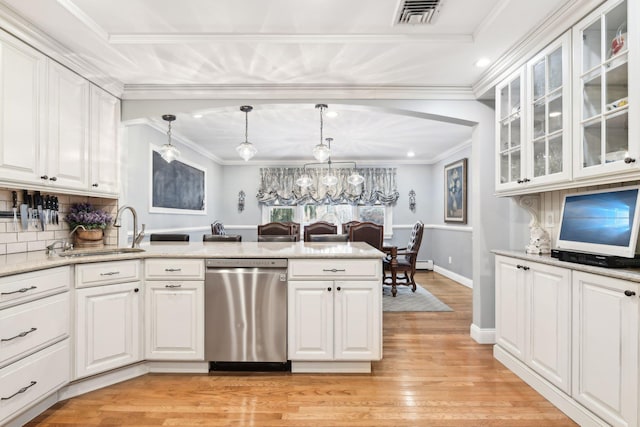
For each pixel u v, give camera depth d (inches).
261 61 99.9
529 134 89.7
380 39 88.8
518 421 72.3
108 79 109.4
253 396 82.8
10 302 65.5
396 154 255.4
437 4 76.0
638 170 58.8
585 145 71.6
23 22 77.7
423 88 117.3
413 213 280.8
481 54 95.7
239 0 74.7
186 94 118.1
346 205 284.8
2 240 87.4
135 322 92.0
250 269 93.4
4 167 75.7
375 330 93.7
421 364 101.0
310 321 93.5
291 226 195.8
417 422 72.2
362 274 93.7
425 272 270.5
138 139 149.3
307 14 80.0
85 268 82.8
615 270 62.3
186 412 76.0
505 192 102.5
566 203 84.4
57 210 103.7
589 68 70.5
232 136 198.1
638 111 58.1
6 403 64.4
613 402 61.0
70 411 76.2
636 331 56.4
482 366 99.4
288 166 281.9
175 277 93.6
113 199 119.6
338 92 117.7
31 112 82.5
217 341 93.9
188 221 210.2
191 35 87.8
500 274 101.3
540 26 80.5
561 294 74.4
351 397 82.3
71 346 80.9
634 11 58.7
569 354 72.1
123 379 91.2
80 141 99.3
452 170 238.5
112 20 82.1
